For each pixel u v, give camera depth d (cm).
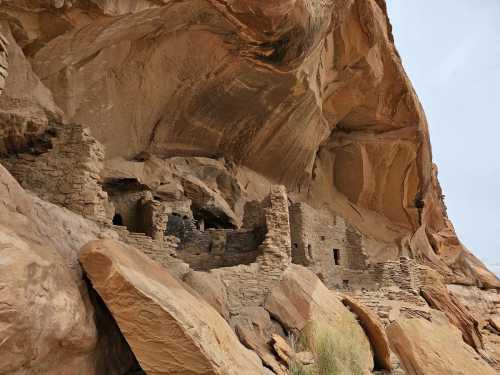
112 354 382
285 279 789
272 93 1312
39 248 321
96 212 606
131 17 716
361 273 1255
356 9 1378
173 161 1322
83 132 632
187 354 354
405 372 830
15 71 668
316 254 1177
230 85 1233
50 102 759
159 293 384
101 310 380
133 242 645
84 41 726
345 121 1912
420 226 2103
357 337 699
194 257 995
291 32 984
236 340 495
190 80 1158
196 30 991
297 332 699
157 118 1226
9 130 658
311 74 1324
